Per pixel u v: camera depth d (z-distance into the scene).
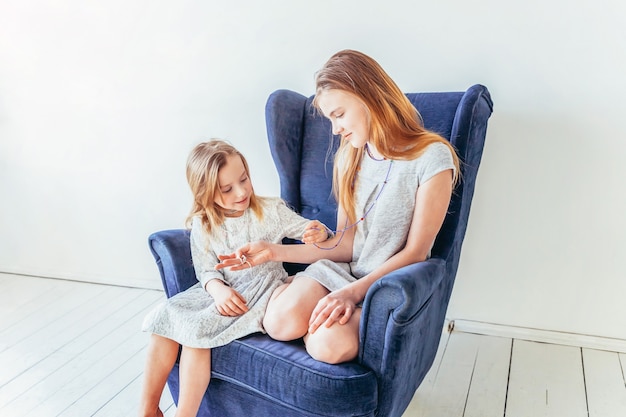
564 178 1.70
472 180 1.45
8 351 1.90
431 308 1.26
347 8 1.78
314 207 1.64
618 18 1.54
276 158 1.63
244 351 1.20
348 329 1.15
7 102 2.38
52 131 2.35
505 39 1.65
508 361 1.73
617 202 1.67
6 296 2.36
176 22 2.02
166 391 1.64
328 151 1.61
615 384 1.60
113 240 2.40
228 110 2.04
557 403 1.52
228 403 1.26
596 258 1.73
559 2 1.57
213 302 1.32
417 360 1.25
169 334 1.26
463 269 1.88
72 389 1.67
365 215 1.38
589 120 1.63
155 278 2.39
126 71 2.15
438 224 1.26
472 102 1.37
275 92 1.63
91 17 2.13
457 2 1.66
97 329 2.04
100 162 2.31
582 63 1.60
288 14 1.86
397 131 1.29
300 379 1.10
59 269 2.54
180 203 2.23
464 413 1.50
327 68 1.28
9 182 2.50
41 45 2.25
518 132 1.71
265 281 1.36
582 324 1.79
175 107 2.12
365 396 1.08
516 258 1.81
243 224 1.43
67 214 2.45
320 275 1.31
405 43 1.74
